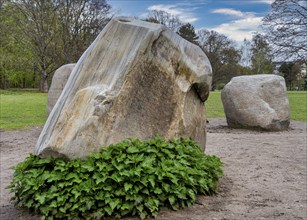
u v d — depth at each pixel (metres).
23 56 36.81
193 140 4.93
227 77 49.34
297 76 44.31
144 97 4.38
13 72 40.38
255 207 4.20
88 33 34.16
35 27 33.59
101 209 3.65
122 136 4.15
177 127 4.65
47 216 3.64
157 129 4.47
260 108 10.56
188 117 4.90
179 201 3.97
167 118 4.57
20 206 4.01
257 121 10.57
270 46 24.67
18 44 35.50
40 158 3.99
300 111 17.75
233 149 7.90
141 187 3.72
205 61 5.16
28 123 13.73
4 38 34.81
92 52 4.45
